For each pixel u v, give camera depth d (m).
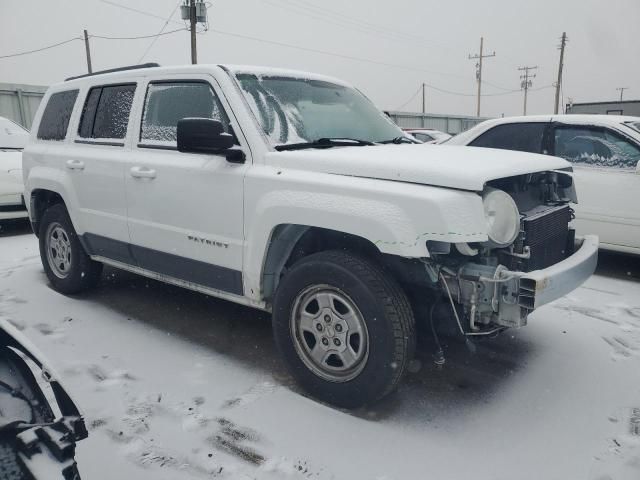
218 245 3.27
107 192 3.96
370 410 2.87
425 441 2.59
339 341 2.81
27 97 15.70
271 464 2.41
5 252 6.38
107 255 4.22
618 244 5.12
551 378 3.23
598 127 5.26
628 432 2.66
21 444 1.56
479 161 2.75
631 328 3.98
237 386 3.11
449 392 3.06
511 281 2.51
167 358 3.47
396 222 2.48
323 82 3.97
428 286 2.67
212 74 3.38
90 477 2.31
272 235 3.03
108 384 3.12
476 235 2.42
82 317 4.18
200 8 24.45
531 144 5.64
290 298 2.93
